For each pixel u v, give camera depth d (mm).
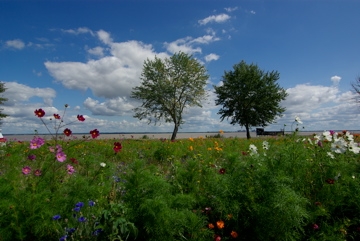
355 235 2941
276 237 2686
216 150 8086
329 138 3926
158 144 11883
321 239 2734
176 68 33938
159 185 2777
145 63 33625
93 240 2502
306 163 3322
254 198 2879
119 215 2605
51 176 3473
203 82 33812
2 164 5168
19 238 2385
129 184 2760
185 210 2770
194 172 3670
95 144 10859
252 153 3650
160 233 2484
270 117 36312
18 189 2766
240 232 2893
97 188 3102
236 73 37625
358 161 3865
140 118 33781
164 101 33625
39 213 2527
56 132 3775
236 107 37219
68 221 2713
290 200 2639
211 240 2771
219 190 3031
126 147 11094
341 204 3066
